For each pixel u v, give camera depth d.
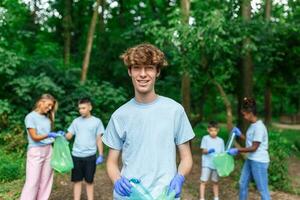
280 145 7.50
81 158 5.02
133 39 11.32
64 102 8.99
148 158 2.11
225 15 7.83
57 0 13.89
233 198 5.98
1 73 8.57
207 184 6.59
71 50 15.27
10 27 10.38
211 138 5.68
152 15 13.55
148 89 2.11
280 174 6.52
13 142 7.89
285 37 9.65
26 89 8.39
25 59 9.29
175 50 7.66
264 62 9.98
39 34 13.16
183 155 2.21
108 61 11.83
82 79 10.09
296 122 26.64
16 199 5.50
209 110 16.64
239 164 7.43
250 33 7.84
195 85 9.74
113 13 14.73
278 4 10.10
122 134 2.18
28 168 4.77
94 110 9.20
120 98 9.38
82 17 15.25
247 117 4.96
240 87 9.23
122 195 2.05
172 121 2.14
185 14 7.70
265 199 4.83
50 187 4.96
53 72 9.52
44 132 4.82
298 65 10.91
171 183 2.08
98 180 6.50
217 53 7.27
